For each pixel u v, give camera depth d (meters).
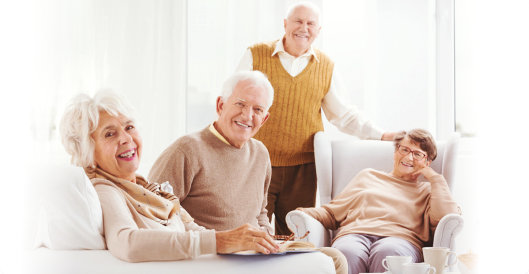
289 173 3.33
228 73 3.97
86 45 3.81
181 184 2.22
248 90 2.29
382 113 3.94
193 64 3.96
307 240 2.57
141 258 1.37
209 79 3.97
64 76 3.76
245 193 2.34
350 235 2.61
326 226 2.78
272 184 3.33
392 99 3.94
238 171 2.32
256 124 2.32
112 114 1.61
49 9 3.75
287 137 3.29
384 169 3.02
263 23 3.94
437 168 2.92
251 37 3.94
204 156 2.26
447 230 2.51
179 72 3.94
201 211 2.27
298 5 3.22
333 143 3.20
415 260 2.49
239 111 2.28
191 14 3.96
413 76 3.92
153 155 3.92
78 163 1.59
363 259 2.46
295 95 3.27
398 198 2.74
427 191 2.77
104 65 3.85
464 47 3.76
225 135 2.31
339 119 3.39
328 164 3.11
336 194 3.09
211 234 1.41
